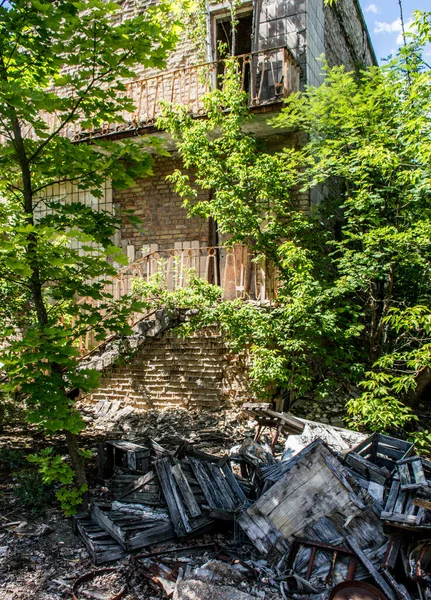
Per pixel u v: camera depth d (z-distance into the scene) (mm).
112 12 4066
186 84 9812
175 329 7625
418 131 5766
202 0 9266
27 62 3922
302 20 8883
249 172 7328
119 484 4812
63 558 3795
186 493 4164
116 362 7984
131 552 3826
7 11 3645
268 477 4172
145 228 10000
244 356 7496
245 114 7660
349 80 7285
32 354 3828
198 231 9586
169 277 9531
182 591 3184
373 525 3479
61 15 3639
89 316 4422
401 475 3838
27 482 4844
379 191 6934
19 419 7648
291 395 7707
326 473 3609
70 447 4492
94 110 4281
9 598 3252
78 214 4355
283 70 7941
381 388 6234
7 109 3787
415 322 6031
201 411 7664
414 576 3135
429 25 5344
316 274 7520
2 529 4215
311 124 7871
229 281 8188
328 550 3459
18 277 4363
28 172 4289
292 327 6934
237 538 3979
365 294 8234
